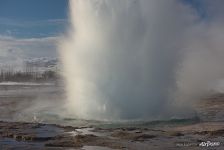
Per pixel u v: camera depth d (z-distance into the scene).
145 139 23.14
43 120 33.09
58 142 22.44
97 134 25.23
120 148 20.66
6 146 21.62
